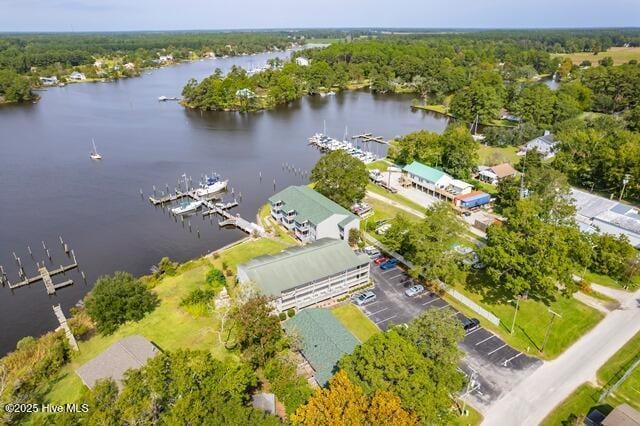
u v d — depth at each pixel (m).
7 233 97.38
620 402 49.25
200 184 124.12
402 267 78.44
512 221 70.25
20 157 146.75
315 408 38.16
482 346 58.44
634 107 163.00
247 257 83.81
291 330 56.69
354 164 100.38
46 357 56.38
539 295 68.38
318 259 69.69
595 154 110.12
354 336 57.06
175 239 95.31
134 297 65.56
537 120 164.62
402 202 108.25
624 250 72.06
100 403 39.59
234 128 187.88
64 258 88.00
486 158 135.75
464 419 47.16
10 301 75.19
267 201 114.06
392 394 38.75
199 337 61.59
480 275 74.06
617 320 63.19
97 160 144.62
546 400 49.66
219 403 38.69
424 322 48.19
